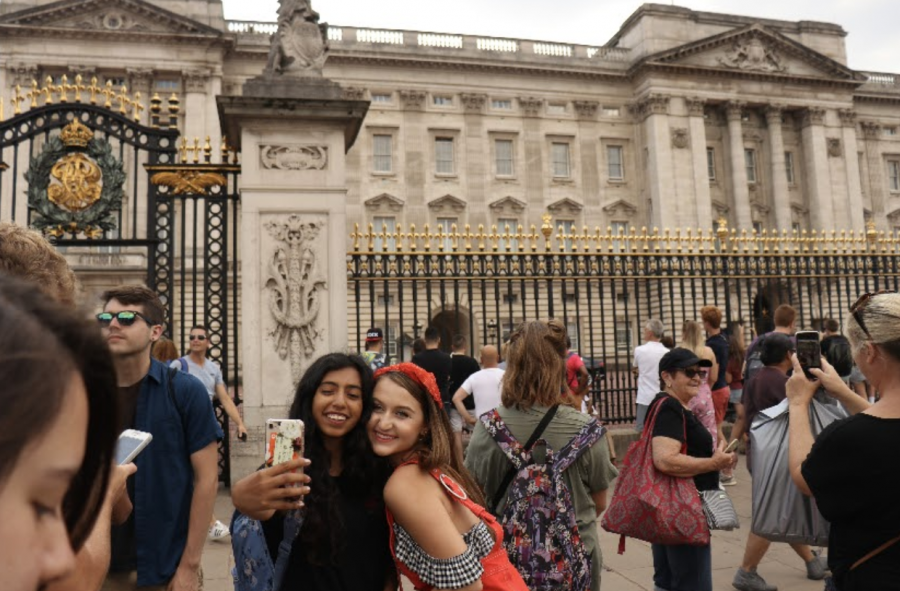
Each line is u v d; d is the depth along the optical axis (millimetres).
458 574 2391
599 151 44531
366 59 41156
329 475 2582
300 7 8562
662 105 43906
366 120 40969
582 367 8086
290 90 8133
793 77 46281
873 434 2498
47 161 8367
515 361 3596
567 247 41312
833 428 2633
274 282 8008
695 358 4402
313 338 7996
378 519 2633
